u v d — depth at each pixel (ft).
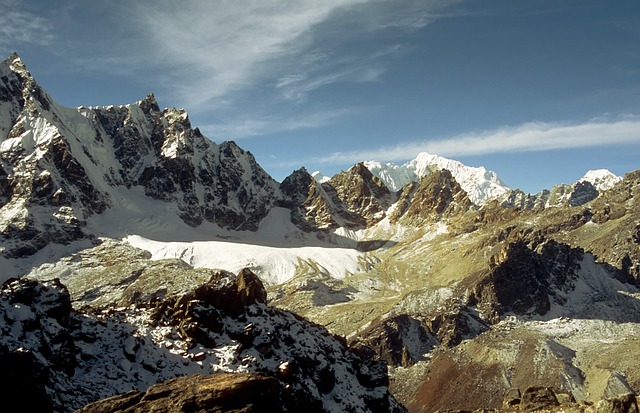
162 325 181.98
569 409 144.97
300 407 171.94
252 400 104.47
